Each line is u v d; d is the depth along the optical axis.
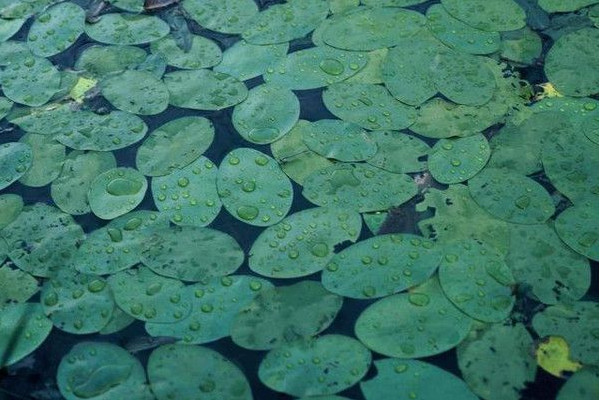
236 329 0.85
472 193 0.90
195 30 1.00
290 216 0.89
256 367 0.83
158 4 1.02
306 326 0.85
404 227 0.89
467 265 0.87
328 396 0.82
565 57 0.97
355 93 0.95
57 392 0.83
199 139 0.93
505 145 0.92
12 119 0.96
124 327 0.85
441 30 0.99
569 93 0.95
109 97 0.96
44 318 0.86
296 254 0.88
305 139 0.93
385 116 0.94
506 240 0.88
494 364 0.83
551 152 0.92
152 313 0.86
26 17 1.02
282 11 1.01
